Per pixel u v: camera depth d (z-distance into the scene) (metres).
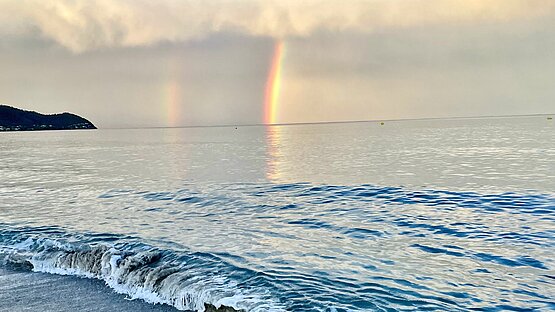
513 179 26.75
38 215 18.86
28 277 12.05
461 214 17.36
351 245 13.55
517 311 8.92
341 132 144.50
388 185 25.52
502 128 123.31
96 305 10.15
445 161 39.84
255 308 9.05
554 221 15.65
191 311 9.79
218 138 123.50
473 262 11.76
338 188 24.80
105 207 20.66
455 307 9.11
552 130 100.88
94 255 12.82
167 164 44.16
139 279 11.27
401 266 11.55
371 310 8.95
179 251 12.83
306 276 10.82
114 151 69.62
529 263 11.52
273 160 46.44
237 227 16.05
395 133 116.88
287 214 18.31
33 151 73.56
